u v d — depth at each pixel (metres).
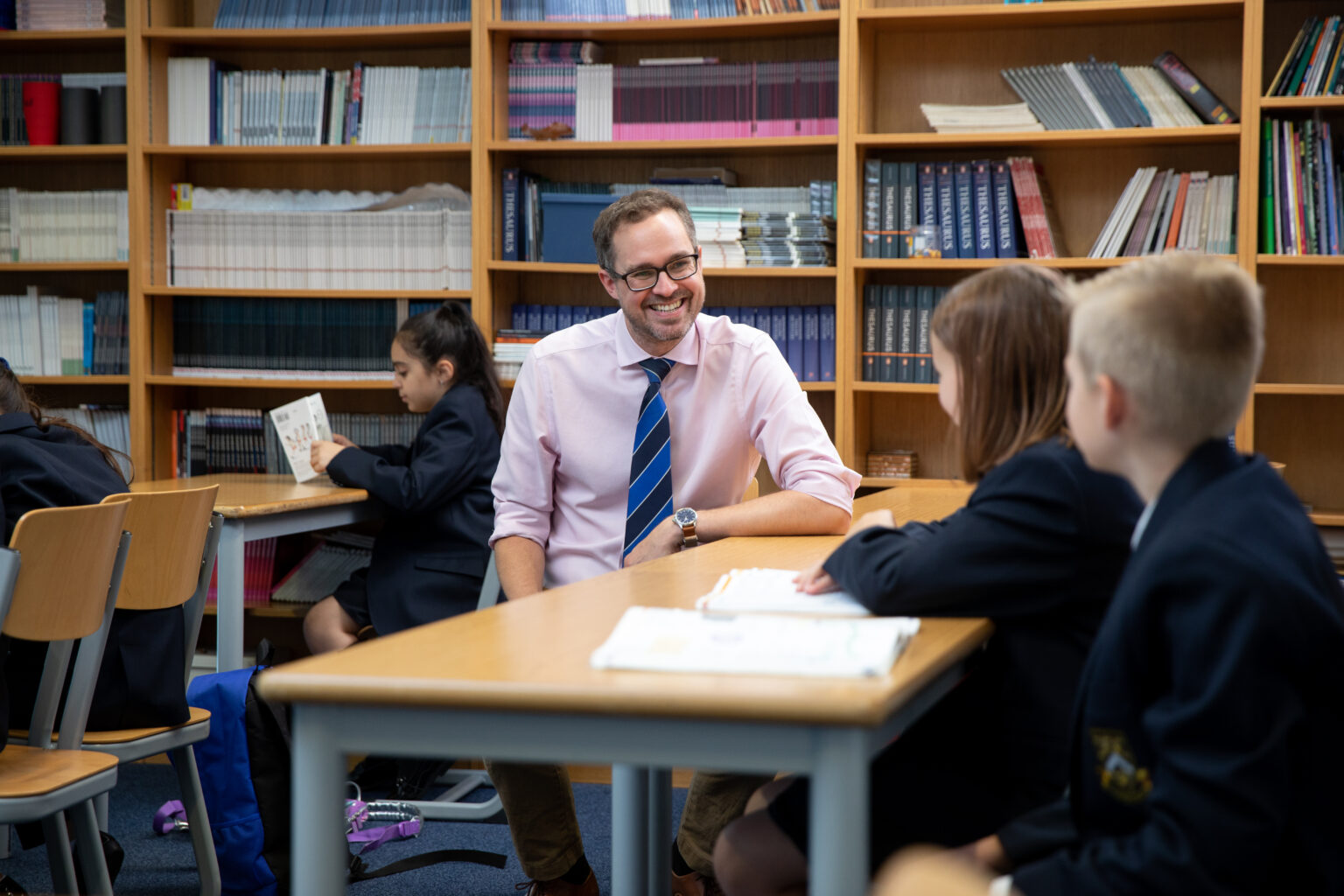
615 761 0.97
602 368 2.37
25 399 2.31
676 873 2.17
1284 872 0.94
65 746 1.95
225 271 3.90
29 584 1.79
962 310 1.35
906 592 1.26
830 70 3.58
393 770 3.21
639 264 2.22
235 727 2.52
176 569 2.21
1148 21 3.56
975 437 1.33
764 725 0.94
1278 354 3.57
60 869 1.88
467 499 3.29
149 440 3.90
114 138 3.92
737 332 2.36
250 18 3.85
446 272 3.79
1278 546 0.94
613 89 3.71
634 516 2.29
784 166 3.84
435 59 4.00
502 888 2.52
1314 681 0.93
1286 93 3.29
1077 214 3.67
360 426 3.89
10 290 4.17
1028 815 1.14
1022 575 1.23
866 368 3.62
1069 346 1.12
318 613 3.38
